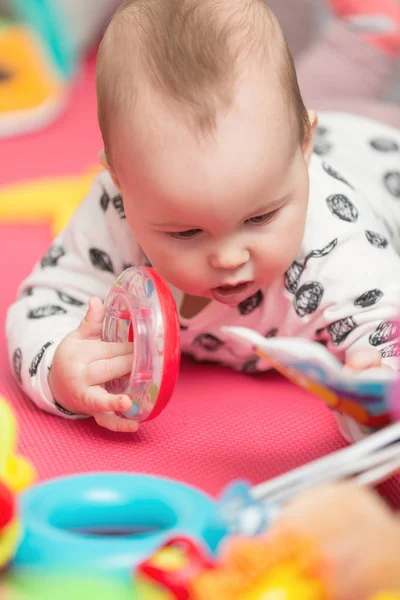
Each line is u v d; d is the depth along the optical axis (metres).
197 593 0.64
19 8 2.65
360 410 0.89
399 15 2.25
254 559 0.64
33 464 1.08
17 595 0.68
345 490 0.69
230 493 0.74
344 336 1.20
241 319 1.26
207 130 1.02
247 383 1.32
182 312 1.27
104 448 1.12
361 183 1.46
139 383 1.07
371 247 1.24
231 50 1.06
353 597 0.64
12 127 2.54
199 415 1.21
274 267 1.08
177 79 1.04
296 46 2.61
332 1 2.29
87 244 1.32
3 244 1.84
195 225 1.04
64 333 1.23
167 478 0.98
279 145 1.04
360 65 2.22
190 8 1.10
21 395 1.28
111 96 1.08
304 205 1.09
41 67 2.69
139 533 0.87
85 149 2.42
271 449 1.12
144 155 1.04
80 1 2.90
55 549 0.74
